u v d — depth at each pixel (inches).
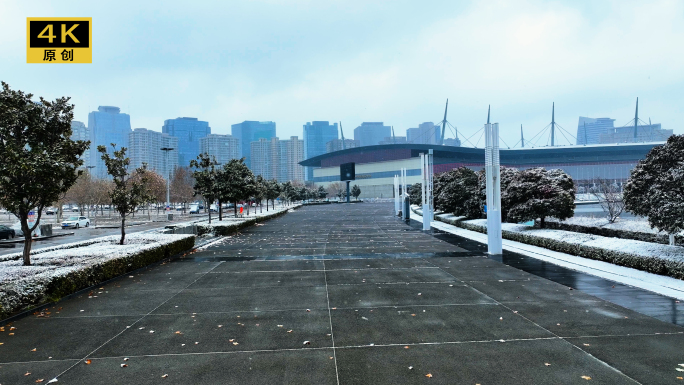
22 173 401.7
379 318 304.5
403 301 352.2
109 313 322.0
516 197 801.6
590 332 269.0
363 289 398.0
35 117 441.1
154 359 232.2
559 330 273.6
